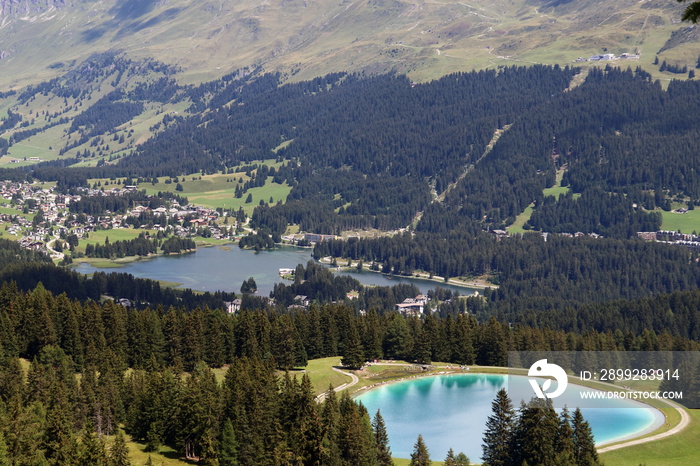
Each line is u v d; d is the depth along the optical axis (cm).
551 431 18212
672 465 18662
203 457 18000
